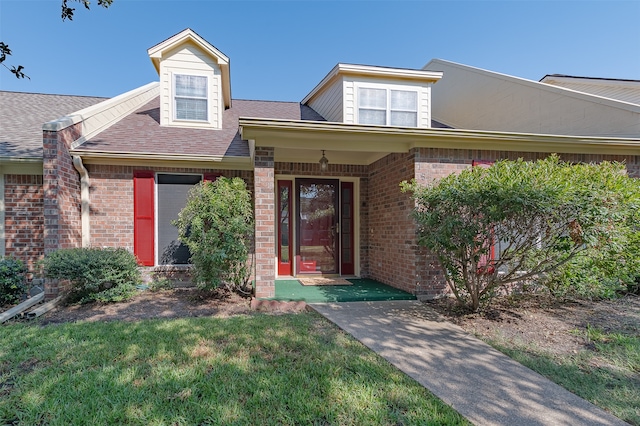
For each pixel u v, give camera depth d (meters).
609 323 4.70
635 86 8.94
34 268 6.41
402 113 8.16
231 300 5.97
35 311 5.00
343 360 3.43
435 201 5.09
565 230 4.43
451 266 5.33
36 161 6.09
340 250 8.39
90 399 2.63
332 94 8.59
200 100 8.39
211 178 7.26
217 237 5.79
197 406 2.55
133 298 6.07
